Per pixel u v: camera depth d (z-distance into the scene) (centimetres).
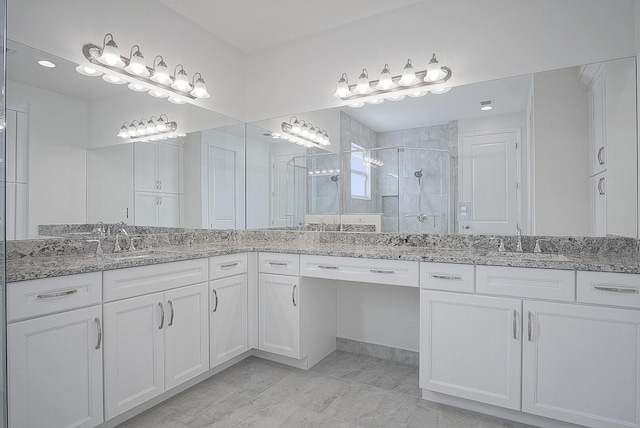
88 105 210
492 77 228
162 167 256
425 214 251
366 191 272
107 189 220
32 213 184
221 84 306
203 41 288
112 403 166
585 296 159
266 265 256
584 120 204
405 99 256
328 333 277
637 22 188
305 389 218
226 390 216
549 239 212
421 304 198
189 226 276
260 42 310
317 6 255
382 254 209
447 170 243
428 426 178
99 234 215
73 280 152
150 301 186
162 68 239
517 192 221
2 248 99
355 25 276
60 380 147
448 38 241
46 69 191
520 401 173
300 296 241
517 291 173
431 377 195
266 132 320
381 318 271
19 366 134
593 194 202
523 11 219
